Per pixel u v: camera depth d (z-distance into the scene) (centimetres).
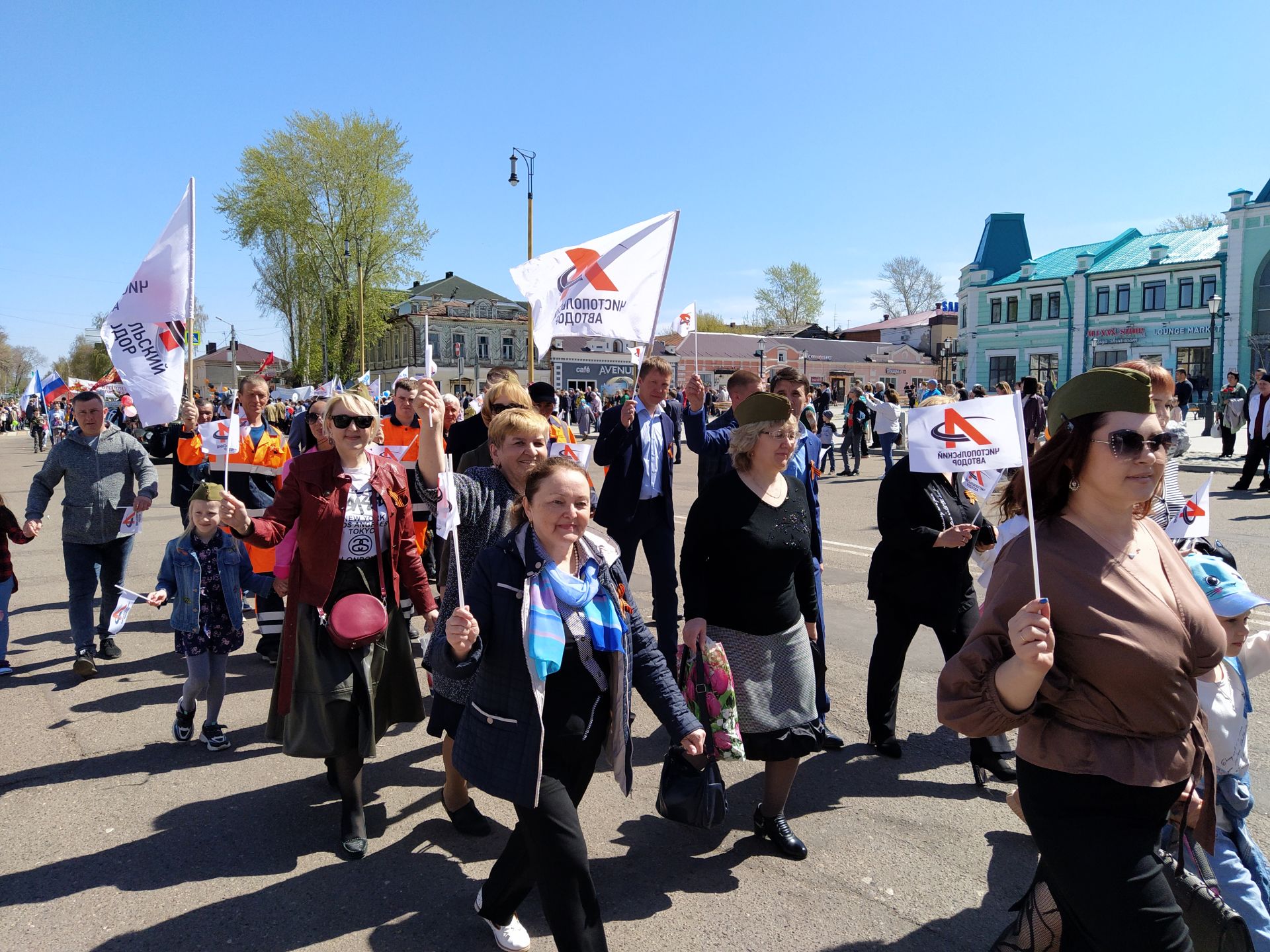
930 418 236
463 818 363
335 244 4550
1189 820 222
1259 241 4122
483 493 359
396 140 4525
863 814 379
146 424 538
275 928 297
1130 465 194
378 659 364
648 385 546
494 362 6238
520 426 361
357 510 366
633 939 290
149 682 552
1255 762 410
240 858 343
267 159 4425
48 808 384
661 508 561
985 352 5341
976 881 324
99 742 457
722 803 323
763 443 337
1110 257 4931
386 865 339
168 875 330
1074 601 193
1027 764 205
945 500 418
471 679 276
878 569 435
